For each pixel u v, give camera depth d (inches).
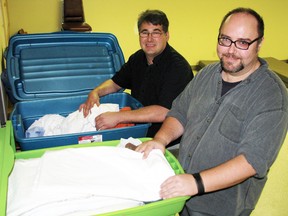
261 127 37.1
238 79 42.9
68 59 70.5
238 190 44.9
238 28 38.1
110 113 58.3
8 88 65.2
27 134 57.9
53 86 68.1
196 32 165.2
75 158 37.1
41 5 134.9
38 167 35.8
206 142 44.2
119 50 74.8
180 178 35.2
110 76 73.3
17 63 65.9
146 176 35.6
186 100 51.7
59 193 31.5
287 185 91.2
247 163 36.6
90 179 34.1
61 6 137.5
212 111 44.4
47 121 61.0
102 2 143.2
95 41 74.1
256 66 41.8
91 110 61.4
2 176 33.2
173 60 61.6
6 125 43.7
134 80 70.7
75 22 123.5
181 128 51.8
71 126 59.4
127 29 152.7
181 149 49.6
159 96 61.6
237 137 41.2
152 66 63.6
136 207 30.5
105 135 52.9
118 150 39.4
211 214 47.9
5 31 97.1
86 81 71.2
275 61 167.2
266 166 36.9
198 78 50.2
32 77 66.8
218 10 162.7
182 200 33.4
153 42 60.8
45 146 50.2
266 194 87.1
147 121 58.4
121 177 35.1
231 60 40.0
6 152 36.9
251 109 39.6
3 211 28.1
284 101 38.0
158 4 151.8
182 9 156.7
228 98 42.3
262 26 39.0
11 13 131.9
